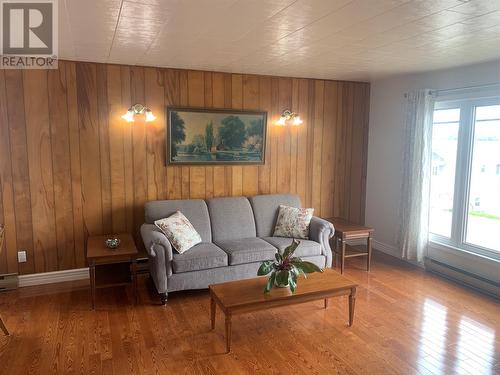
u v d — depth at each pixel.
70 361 2.61
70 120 3.84
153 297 3.67
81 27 2.66
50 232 3.90
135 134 4.10
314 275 3.22
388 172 4.99
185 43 3.12
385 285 4.01
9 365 2.56
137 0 2.16
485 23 2.57
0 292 3.73
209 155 4.42
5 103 3.61
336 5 2.23
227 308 2.66
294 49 3.32
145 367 2.55
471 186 4.10
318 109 4.96
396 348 2.81
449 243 4.30
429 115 4.28
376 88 5.12
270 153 4.76
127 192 4.13
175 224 3.72
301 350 2.78
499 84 3.67
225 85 4.43
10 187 3.72
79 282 3.97
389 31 2.77
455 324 3.18
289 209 4.40
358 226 4.57
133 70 4.02
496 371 2.55
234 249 3.74
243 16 2.44
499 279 3.75
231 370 2.53
